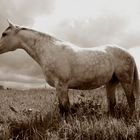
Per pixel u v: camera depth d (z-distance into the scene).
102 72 6.13
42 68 5.91
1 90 15.41
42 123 4.65
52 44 5.88
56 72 5.70
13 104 8.11
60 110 5.57
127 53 6.64
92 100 6.37
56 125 4.58
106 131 4.00
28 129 4.34
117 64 6.47
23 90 14.96
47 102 7.85
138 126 4.14
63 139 3.88
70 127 4.19
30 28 6.18
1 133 4.19
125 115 5.53
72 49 5.93
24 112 5.98
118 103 6.53
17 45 6.18
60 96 5.69
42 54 5.87
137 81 6.81
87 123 4.34
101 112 5.53
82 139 3.86
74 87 6.03
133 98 6.62
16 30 6.15
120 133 3.94
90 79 6.02
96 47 6.47
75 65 5.82
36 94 11.58
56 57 5.73
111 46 6.58
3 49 6.23
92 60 6.01
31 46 6.03
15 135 4.30
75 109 5.79
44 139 3.91
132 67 6.68
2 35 6.27
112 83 6.80
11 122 4.95
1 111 6.71
